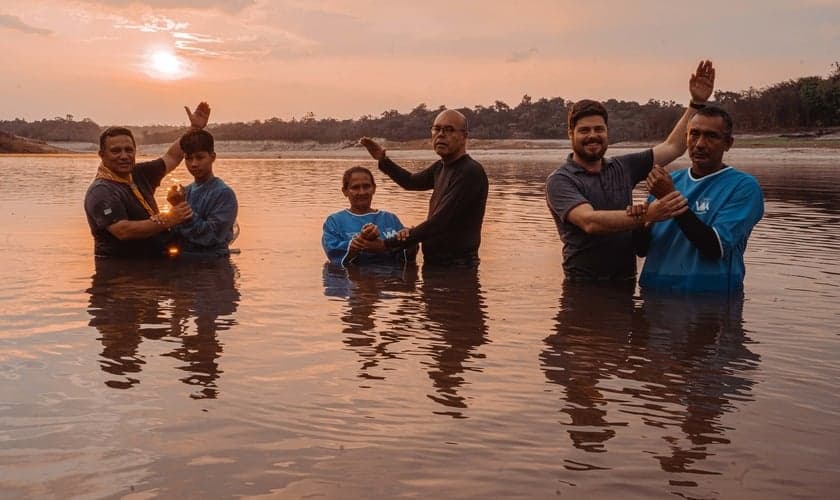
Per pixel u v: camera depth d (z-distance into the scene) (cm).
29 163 3331
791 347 368
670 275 523
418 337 385
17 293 493
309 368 329
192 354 350
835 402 289
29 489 215
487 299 485
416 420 269
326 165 3102
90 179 1923
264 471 227
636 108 8362
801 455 240
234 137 8519
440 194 641
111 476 223
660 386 309
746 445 248
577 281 552
